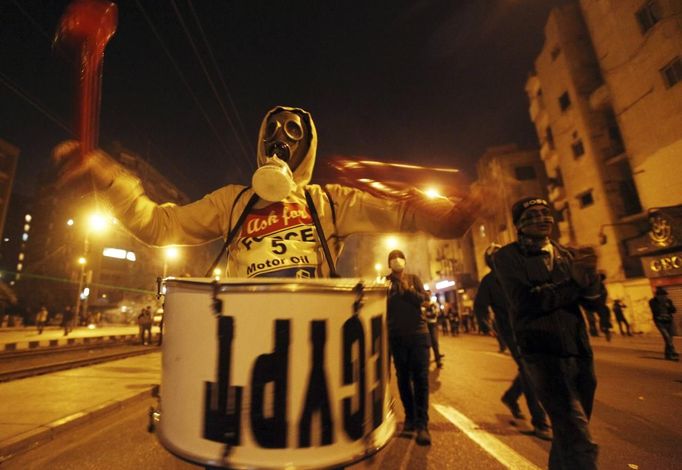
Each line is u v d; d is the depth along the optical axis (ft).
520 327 7.23
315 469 2.78
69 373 25.13
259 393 2.84
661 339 43.32
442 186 4.00
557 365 6.64
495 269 8.16
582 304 7.34
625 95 55.36
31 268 153.89
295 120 5.05
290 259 4.38
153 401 18.03
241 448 2.81
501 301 12.19
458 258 135.85
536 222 7.55
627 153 55.52
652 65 50.65
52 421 13.24
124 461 10.37
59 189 3.92
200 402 2.96
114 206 4.31
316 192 4.90
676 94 47.91
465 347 42.96
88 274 98.84
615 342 41.91
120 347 50.14
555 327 6.81
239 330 2.93
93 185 4.01
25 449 11.35
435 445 10.72
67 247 155.74
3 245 187.73
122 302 160.15
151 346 51.80
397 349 11.91
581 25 70.23
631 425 12.05
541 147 84.53
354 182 4.55
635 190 61.57
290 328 2.89
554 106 74.79
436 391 18.19
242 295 2.97
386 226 4.50
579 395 6.71
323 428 2.85
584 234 67.26
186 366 3.09
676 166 48.21
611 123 64.75
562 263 7.22
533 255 7.53
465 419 13.35
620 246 59.67
